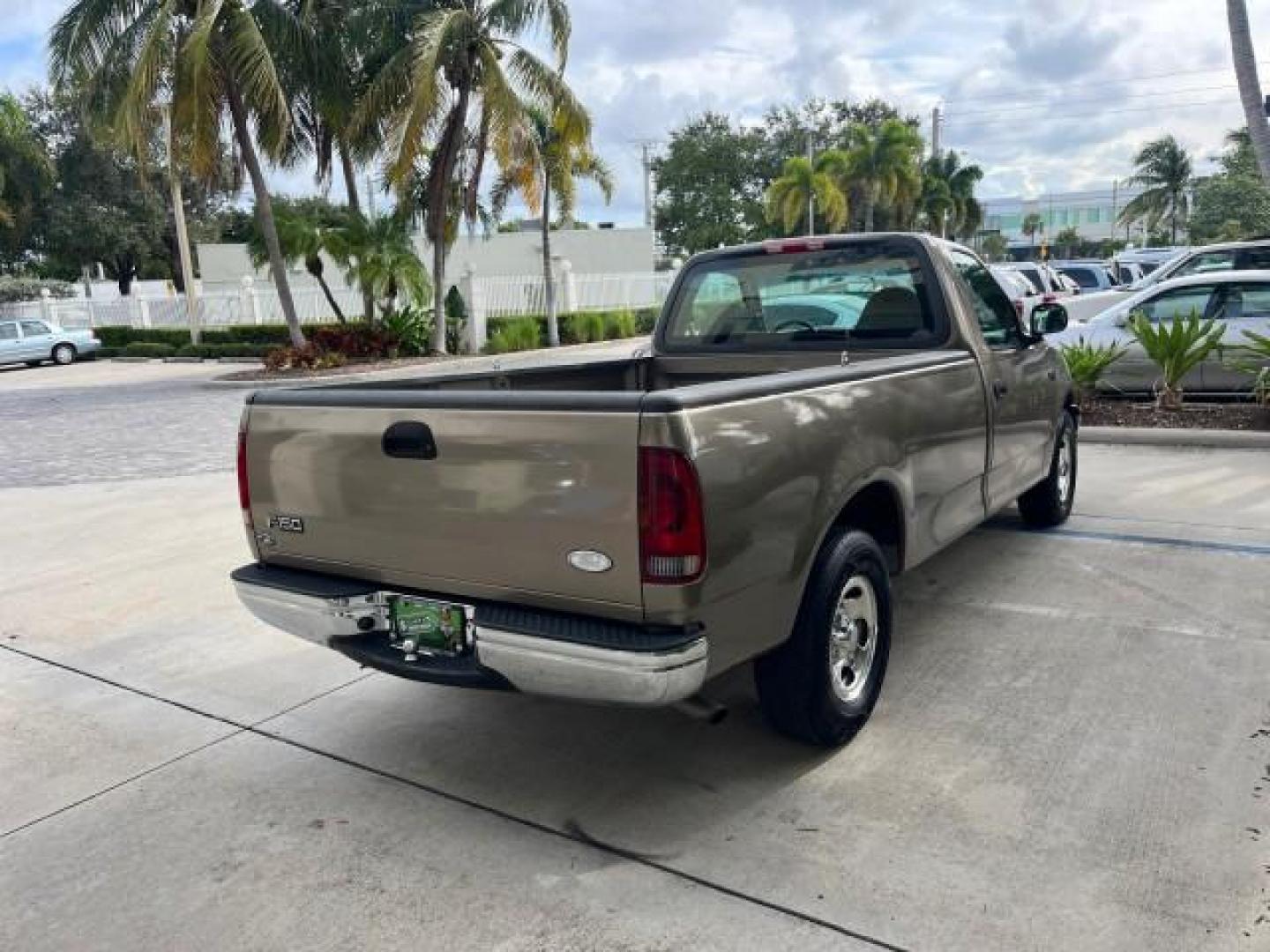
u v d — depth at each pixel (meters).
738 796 3.38
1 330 29.06
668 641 2.81
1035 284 21.31
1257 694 3.94
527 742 3.89
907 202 52.94
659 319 5.77
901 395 3.95
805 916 2.73
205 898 2.97
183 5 18.56
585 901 2.86
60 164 40.69
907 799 3.29
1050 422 6.01
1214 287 10.77
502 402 3.01
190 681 4.68
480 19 20.81
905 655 4.50
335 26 20.81
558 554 2.97
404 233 22.69
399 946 2.71
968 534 6.43
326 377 19.72
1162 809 3.14
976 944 2.57
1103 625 4.77
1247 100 10.52
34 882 3.09
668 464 2.77
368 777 3.67
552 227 30.45
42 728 4.22
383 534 3.36
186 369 25.12
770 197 47.50
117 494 9.32
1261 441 8.71
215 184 20.44
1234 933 2.57
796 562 3.27
